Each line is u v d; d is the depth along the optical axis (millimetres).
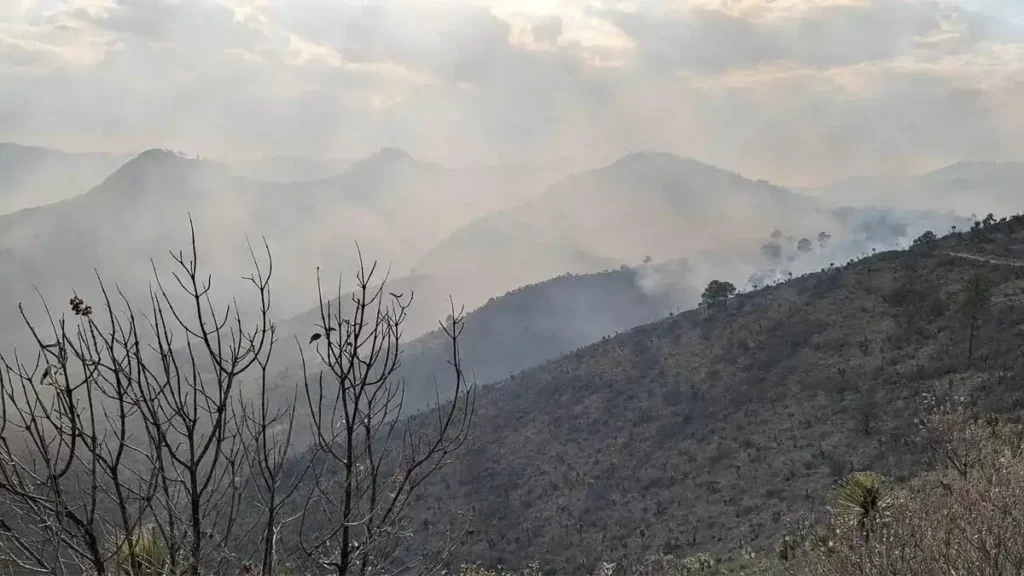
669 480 55438
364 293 4887
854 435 48594
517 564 49094
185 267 4266
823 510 36594
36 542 3703
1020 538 8625
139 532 4023
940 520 9383
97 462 3938
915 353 56219
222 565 4242
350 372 4797
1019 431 18594
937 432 18766
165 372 4211
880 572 8789
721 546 40344
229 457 4332
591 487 59438
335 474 4926
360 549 4719
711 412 65188
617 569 37219
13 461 3650
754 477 49812
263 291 4605
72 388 3844
